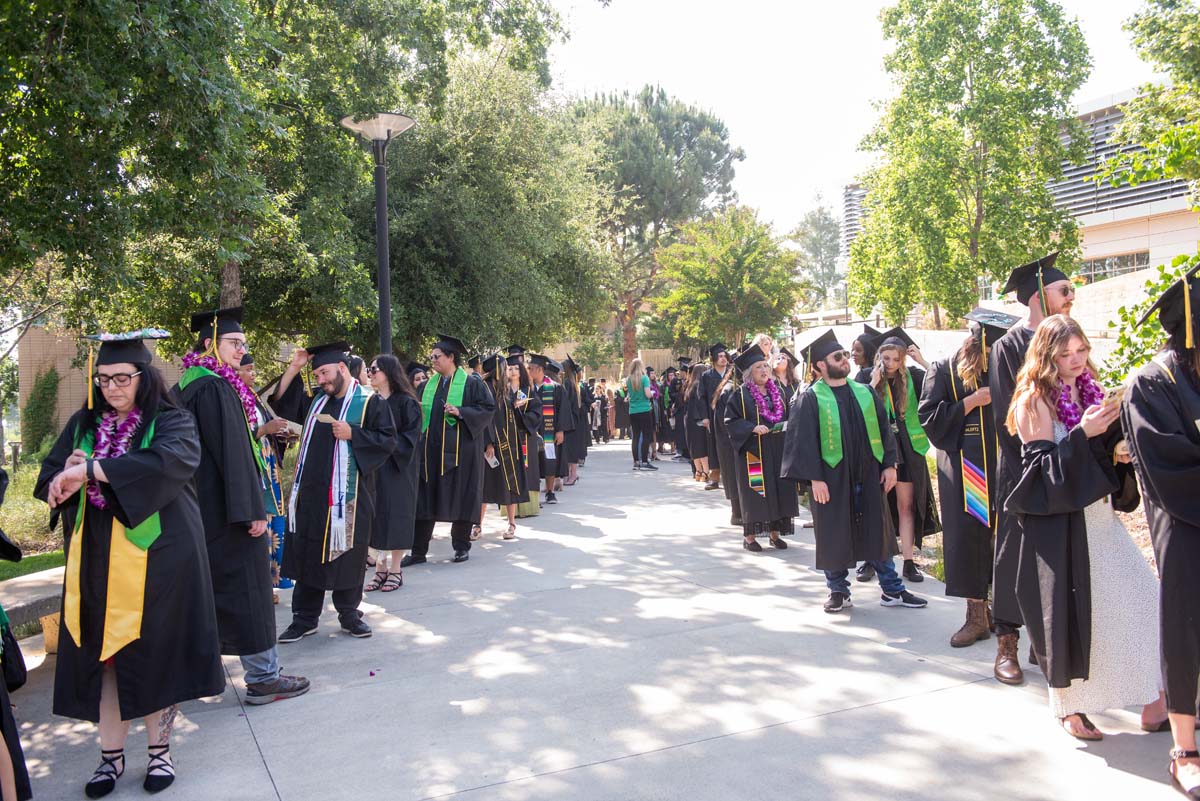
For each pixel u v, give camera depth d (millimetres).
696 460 13781
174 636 3580
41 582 5734
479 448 7840
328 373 5582
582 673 4785
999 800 3293
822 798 3338
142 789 3586
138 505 3406
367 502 5598
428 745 3904
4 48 5816
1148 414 3234
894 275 20656
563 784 3486
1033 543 3830
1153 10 12859
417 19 12648
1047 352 3799
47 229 6332
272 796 3473
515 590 6742
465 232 16500
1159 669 3744
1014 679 4500
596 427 25203
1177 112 12719
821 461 5785
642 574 7199
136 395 3646
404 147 16594
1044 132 19203
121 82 6207
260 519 4324
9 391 28312
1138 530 7211
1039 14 18844
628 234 40188
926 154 19078
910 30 19688
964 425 5012
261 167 12500
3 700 3172
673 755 3729
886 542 5918
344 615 5590
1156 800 3266
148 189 7332
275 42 8812
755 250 30234
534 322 20172
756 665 4852
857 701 4305
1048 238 19812
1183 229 23672
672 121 42375
